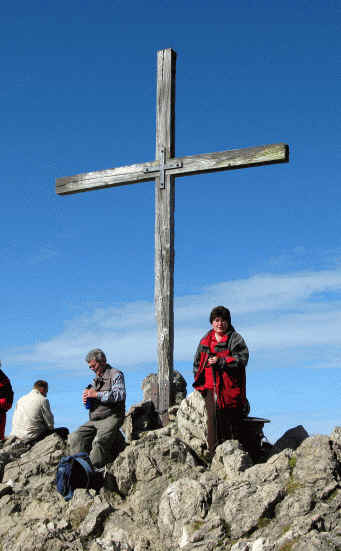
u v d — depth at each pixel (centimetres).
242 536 621
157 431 859
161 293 989
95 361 845
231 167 974
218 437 772
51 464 848
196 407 837
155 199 1023
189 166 1002
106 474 773
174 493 690
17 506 777
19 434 954
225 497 668
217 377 767
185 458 774
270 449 832
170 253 996
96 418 836
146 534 680
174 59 1055
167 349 969
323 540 577
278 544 589
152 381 1022
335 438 676
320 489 639
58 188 1119
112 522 700
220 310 779
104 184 1076
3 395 1031
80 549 672
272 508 635
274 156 939
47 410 956
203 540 630
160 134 1037
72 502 741
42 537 687
